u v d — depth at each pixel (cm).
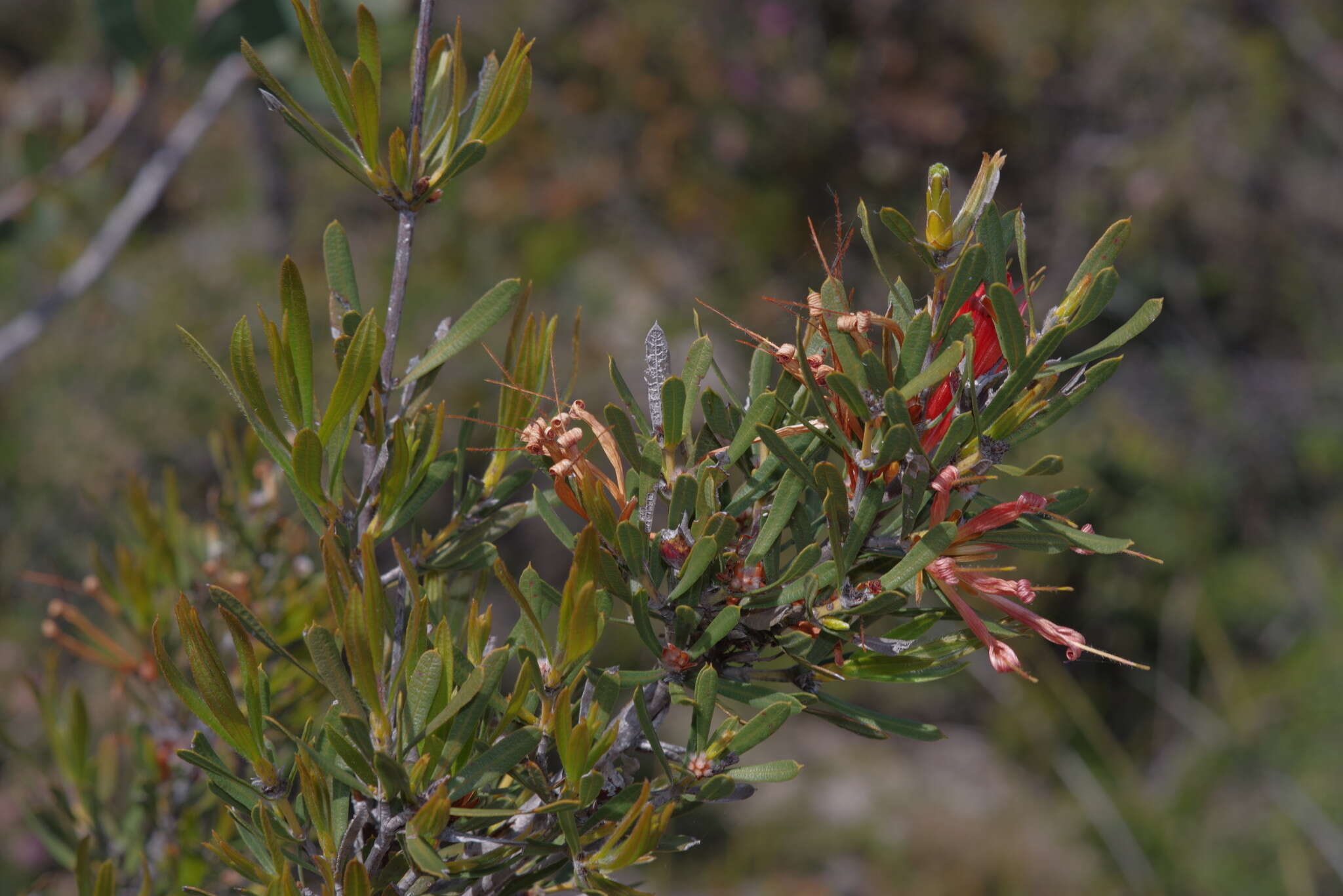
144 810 106
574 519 242
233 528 108
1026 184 560
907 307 89
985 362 89
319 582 106
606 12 514
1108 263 88
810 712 90
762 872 517
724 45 517
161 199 502
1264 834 436
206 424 418
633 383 477
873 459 89
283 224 486
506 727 89
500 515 93
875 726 89
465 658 89
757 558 89
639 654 389
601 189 507
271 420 88
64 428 402
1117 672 563
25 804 106
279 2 227
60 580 107
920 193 534
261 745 88
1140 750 524
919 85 532
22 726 260
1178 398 582
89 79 553
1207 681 522
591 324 485
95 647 109
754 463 91
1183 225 573
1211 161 561
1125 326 88
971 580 89
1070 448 557
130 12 225
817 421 90
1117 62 552
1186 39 554
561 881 91
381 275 454
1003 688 512
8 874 314
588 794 86
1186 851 439
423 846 86
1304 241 603
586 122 516
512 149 502
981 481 89
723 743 88
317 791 88
